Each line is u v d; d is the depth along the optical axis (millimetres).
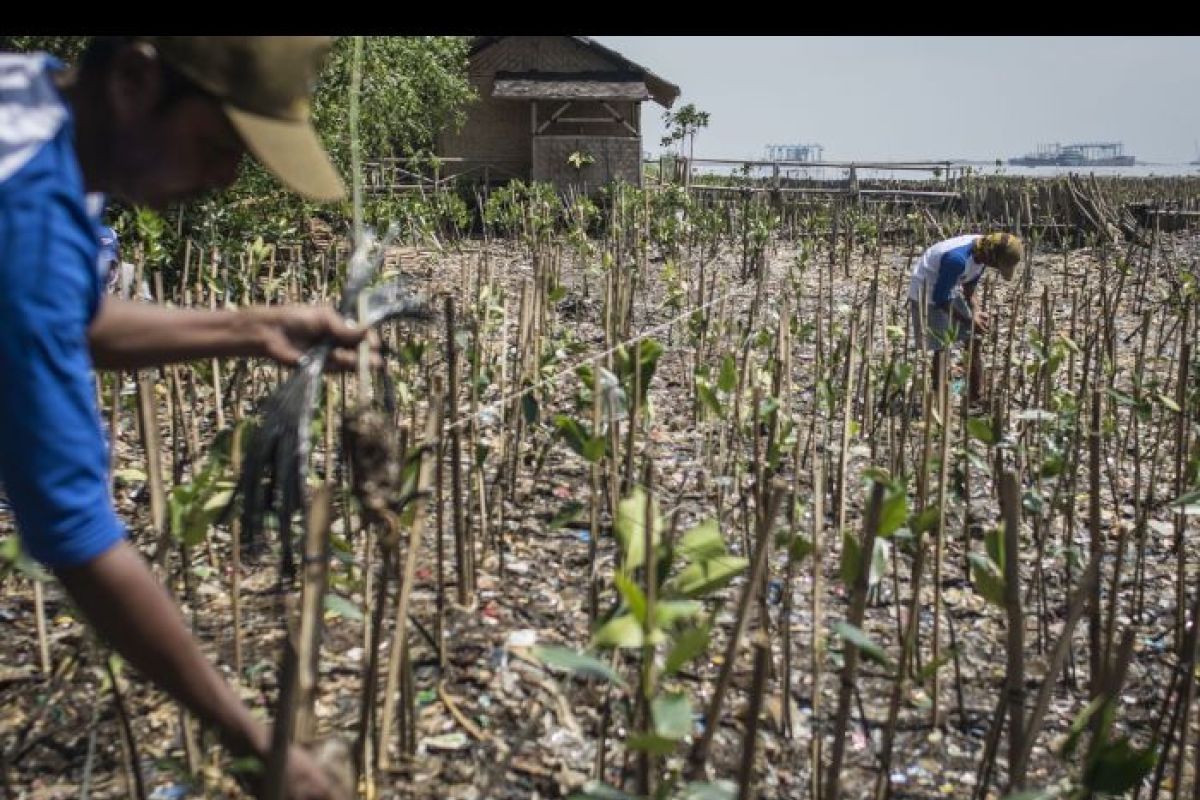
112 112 1683
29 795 2812
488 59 23625
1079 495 5324
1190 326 10219
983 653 3871
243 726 1651
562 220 20484
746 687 3457
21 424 1489
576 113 23797
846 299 11648
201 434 5582
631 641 1758
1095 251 17531
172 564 4059
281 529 2004
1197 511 3568
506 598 4051
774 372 5613
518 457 5191
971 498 5324
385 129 13844
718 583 1956
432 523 4652
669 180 24281
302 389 2033
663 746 1744
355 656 3523
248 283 7098
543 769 3033
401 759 3041
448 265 13461
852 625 2170
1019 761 2174
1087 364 5520
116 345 2059
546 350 5871
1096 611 3018
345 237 13133
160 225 5715
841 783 3094
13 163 1529
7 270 1479
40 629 3414
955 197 22281
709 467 5234
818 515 2861
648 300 11828
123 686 3271
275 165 1746
